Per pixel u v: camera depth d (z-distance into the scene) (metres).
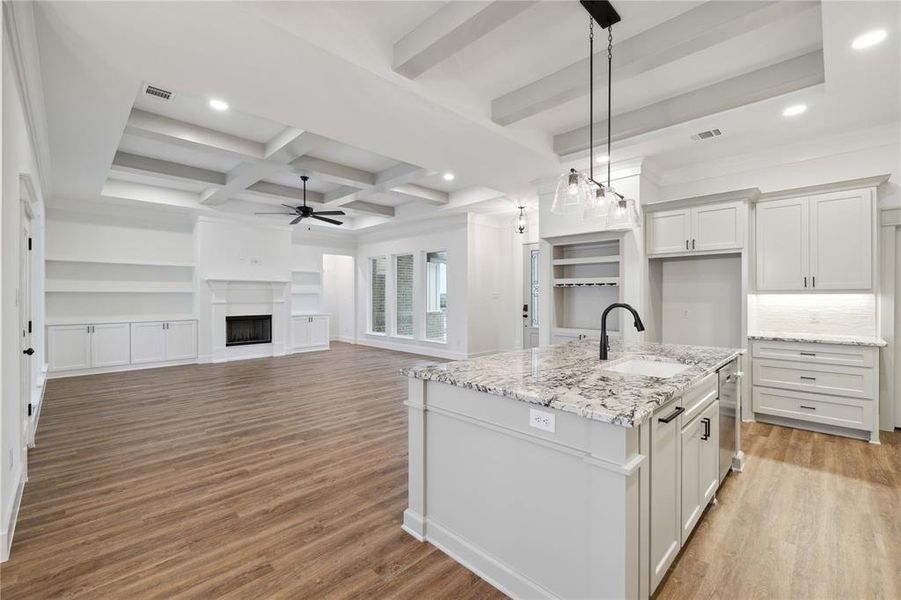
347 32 2.52
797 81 2.87
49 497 2.58
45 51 2.44
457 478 2.02
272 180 6.53
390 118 3.35
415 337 8.66
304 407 4.60
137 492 2.65
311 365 7.24
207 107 3.92
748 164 4.29
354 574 1.90
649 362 2.61
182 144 4.35
